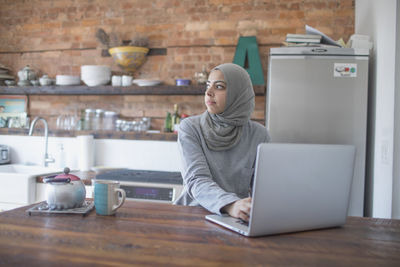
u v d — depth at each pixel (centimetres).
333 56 260
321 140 260
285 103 263
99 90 341
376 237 111
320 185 116
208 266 83
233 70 169
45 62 379
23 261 84
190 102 347
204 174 153
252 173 176
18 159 364
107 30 365
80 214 126
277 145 106
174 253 91
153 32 356
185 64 350
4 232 105
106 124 353
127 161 342
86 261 84
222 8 344
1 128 364
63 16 374
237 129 175
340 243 104
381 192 241
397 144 221
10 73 385
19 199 274
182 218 126
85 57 370
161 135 331
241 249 96
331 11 326
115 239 101
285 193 109
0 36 388
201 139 169
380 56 251
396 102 221
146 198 262
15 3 385
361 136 257
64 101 371
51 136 354
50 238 100
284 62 264
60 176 138
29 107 378
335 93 260
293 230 114
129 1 361
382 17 248
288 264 86
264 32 336
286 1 333
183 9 351
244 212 119
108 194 126
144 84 336
